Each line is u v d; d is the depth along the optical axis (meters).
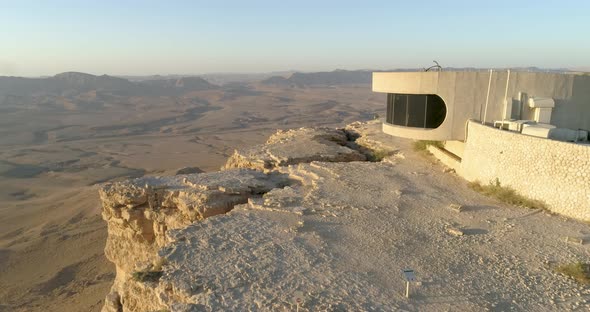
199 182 21.12
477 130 21.53
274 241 14.72
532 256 13.48
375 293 11.38
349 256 13.66
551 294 11.31
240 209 18.14
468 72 22.38
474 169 21.77
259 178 22.72
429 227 16.08
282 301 10.95
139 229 20.94
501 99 22.56
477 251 13.98
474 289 11.61
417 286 11.78
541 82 22.44
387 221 16.66
